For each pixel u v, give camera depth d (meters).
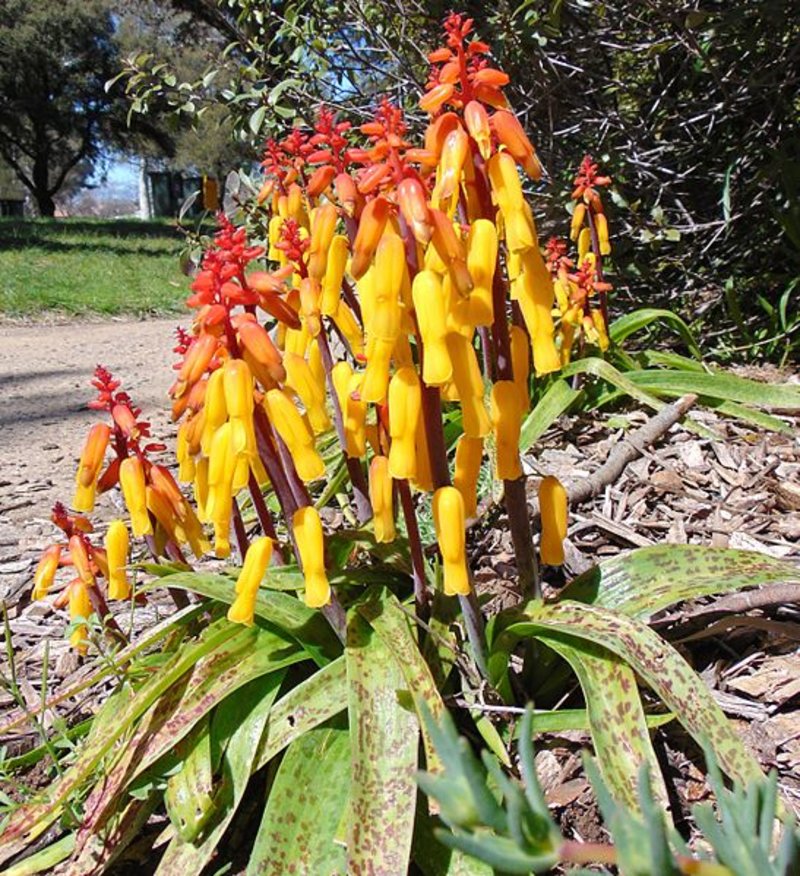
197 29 15.12
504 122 1.58
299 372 1.93
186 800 1.83
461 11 5.11
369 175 1.58
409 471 1.64
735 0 4.94
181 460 2.18
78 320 12.94
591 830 1.87
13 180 62.97
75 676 2.63
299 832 1.73
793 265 5.56
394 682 1.81
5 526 4.08
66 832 2.10
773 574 1.96
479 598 2.21
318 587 1.74
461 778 0.60
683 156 5.51
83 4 35.34
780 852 0.63
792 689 2.19
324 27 5.43
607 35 5.38
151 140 42.69
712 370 4.77
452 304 1.59
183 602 2.48
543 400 4.01
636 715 1.72
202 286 1.63
